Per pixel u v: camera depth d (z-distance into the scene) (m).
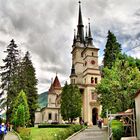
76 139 28.44
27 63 56.47
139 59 43.31
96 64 74.56
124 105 33.59
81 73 79.88
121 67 36.69
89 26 78.75
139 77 35.06
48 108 82.38
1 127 21.59
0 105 49.28
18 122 40.62
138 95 23.33
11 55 52.84
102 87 37.97
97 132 36.12
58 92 98.69
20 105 41.84
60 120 80.31
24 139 25.19
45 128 46.81
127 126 26.12
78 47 82.75
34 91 54.34
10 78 51.06
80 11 91.19
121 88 34.84
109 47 49.69
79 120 70.38
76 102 59.84
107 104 36.38
